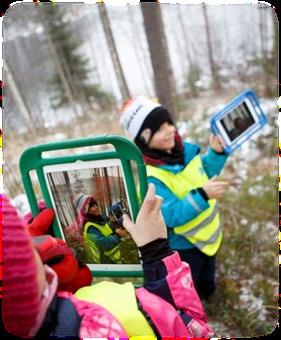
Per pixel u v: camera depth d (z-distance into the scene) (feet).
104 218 3.38
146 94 28.43
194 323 2.94
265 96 16.66
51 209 3.46
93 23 37.29
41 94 36.68
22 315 2.08
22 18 28.22
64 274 2.85
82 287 3.13
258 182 9.94
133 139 5.89
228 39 34.47
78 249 3.60
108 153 3.10
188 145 6.23
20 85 35.81
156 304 2.81
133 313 2.79
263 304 6.95
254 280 7.52
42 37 33.91
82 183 3.32
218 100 21.26
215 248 6.09
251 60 24.56
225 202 9.54
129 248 3.48
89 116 28.40
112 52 21.30
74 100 31.60
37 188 10.47
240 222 8.80
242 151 11.69
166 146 5.74
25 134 25.13
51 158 3.27
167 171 5.72
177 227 5.76
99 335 2.38
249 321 6.68
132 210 3.26
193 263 6.04
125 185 3.19
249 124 5.96
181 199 5.65
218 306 7.13
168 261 2.98
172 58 38.65
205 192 5.40
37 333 2.27
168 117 5.75
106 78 43.86
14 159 15.43
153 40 11.40
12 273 2.02
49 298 2.27
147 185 3.16
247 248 8.20
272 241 8.27
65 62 30.17
